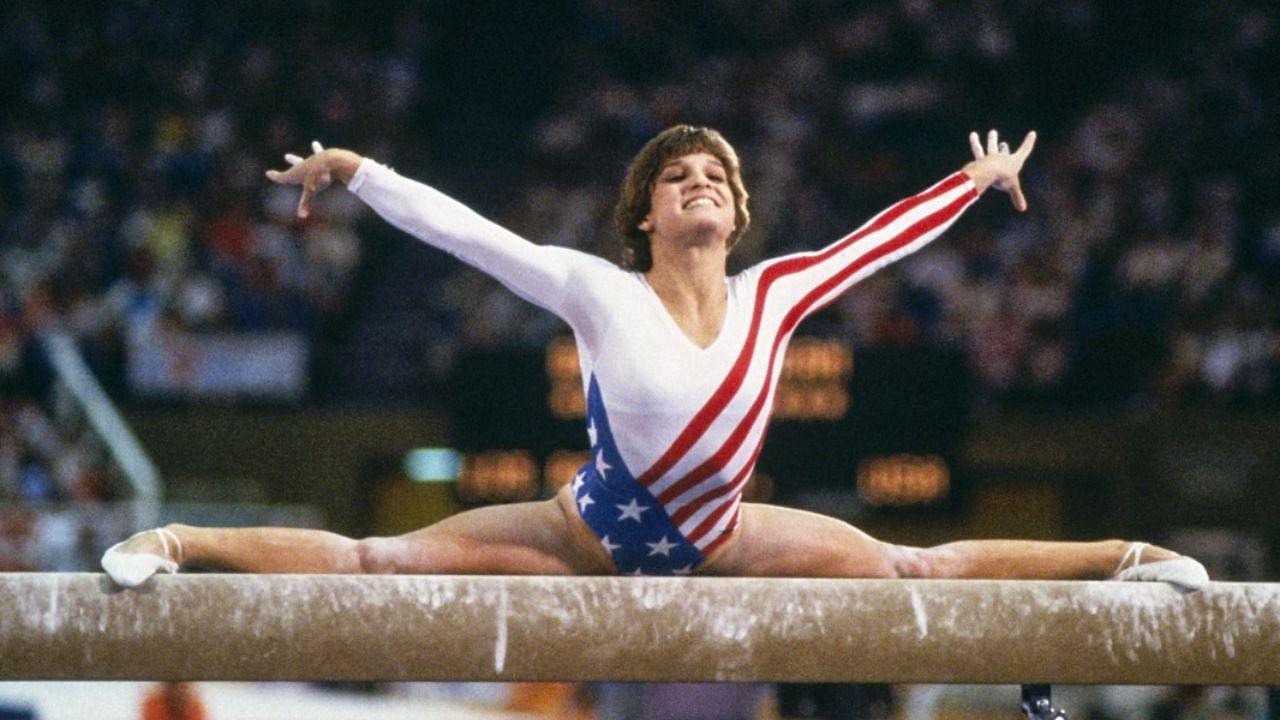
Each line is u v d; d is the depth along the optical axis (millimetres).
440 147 27562
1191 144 26203
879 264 6434
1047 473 22547
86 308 22625
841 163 25750
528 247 6051
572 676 5762
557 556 6262
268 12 28281
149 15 27906
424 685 17375
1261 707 15930
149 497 19344
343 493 22141
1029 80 27781
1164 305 23469
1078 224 24516
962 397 18234
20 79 26812
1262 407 22172
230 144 25859
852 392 18266
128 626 5605
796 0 28672
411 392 23203
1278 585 6047
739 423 5926
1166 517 22109
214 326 22734
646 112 26812
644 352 5891
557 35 29094
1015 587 5941
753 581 5871
